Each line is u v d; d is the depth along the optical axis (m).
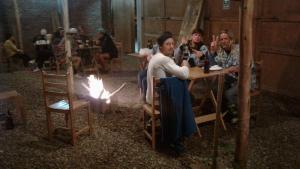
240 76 2.69
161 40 3.40
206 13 6.51
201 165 3.15
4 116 4.59
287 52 5.03
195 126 3.30
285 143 3.58
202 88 5.56
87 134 3.94
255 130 3.93
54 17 9.68
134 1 9.86
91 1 10.18
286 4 4.94
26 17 9.34
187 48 4.67
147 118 3.91
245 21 2.56
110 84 6.36
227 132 3.88
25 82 6.90
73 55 7.34
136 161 3.27
